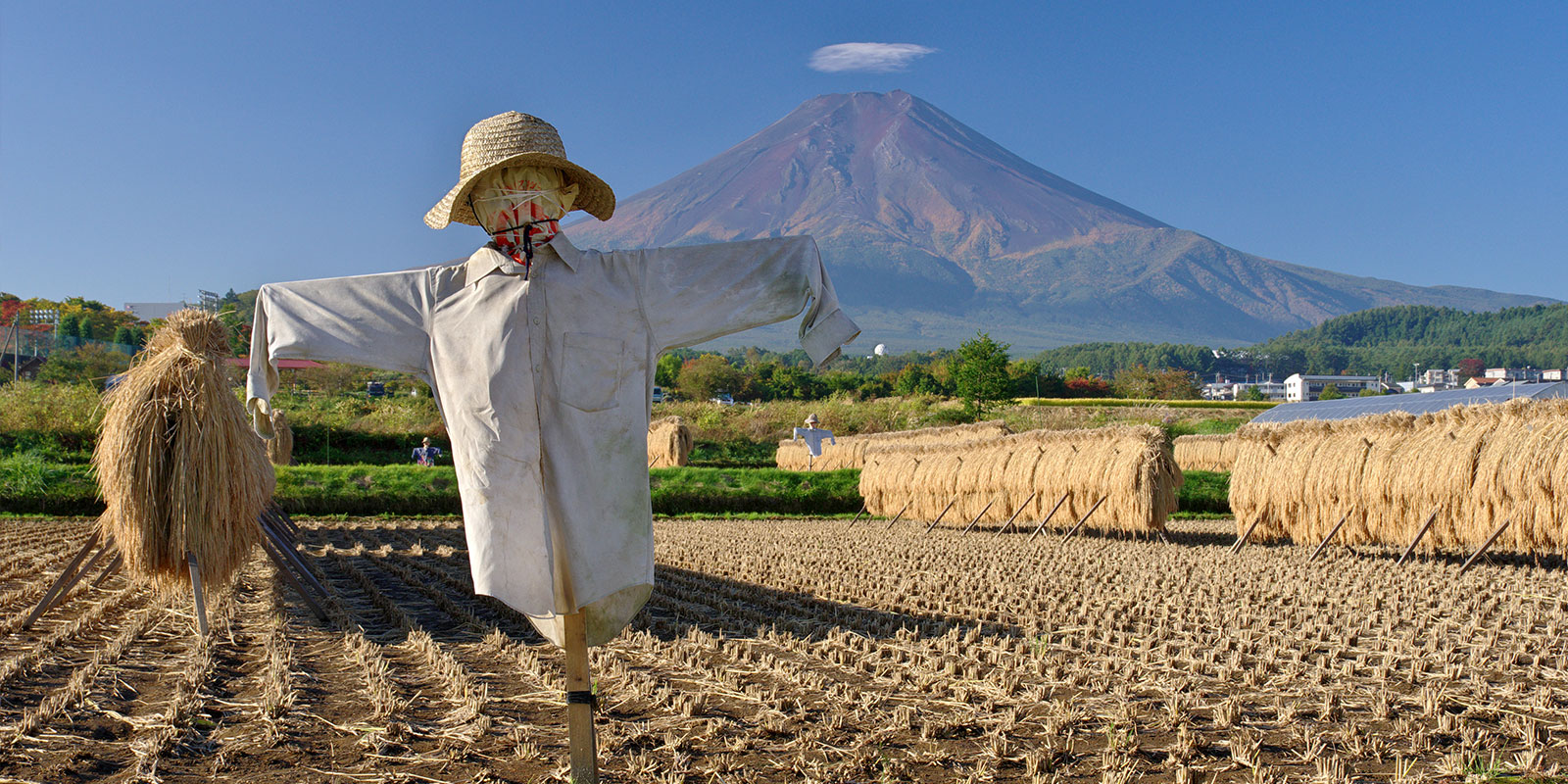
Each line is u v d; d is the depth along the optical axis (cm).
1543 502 1160
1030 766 453
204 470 791
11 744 490
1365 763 457
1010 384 5409
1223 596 978
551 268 305
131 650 727
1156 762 467
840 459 3291
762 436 4916
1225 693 592
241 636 791
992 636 782
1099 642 749
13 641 760
